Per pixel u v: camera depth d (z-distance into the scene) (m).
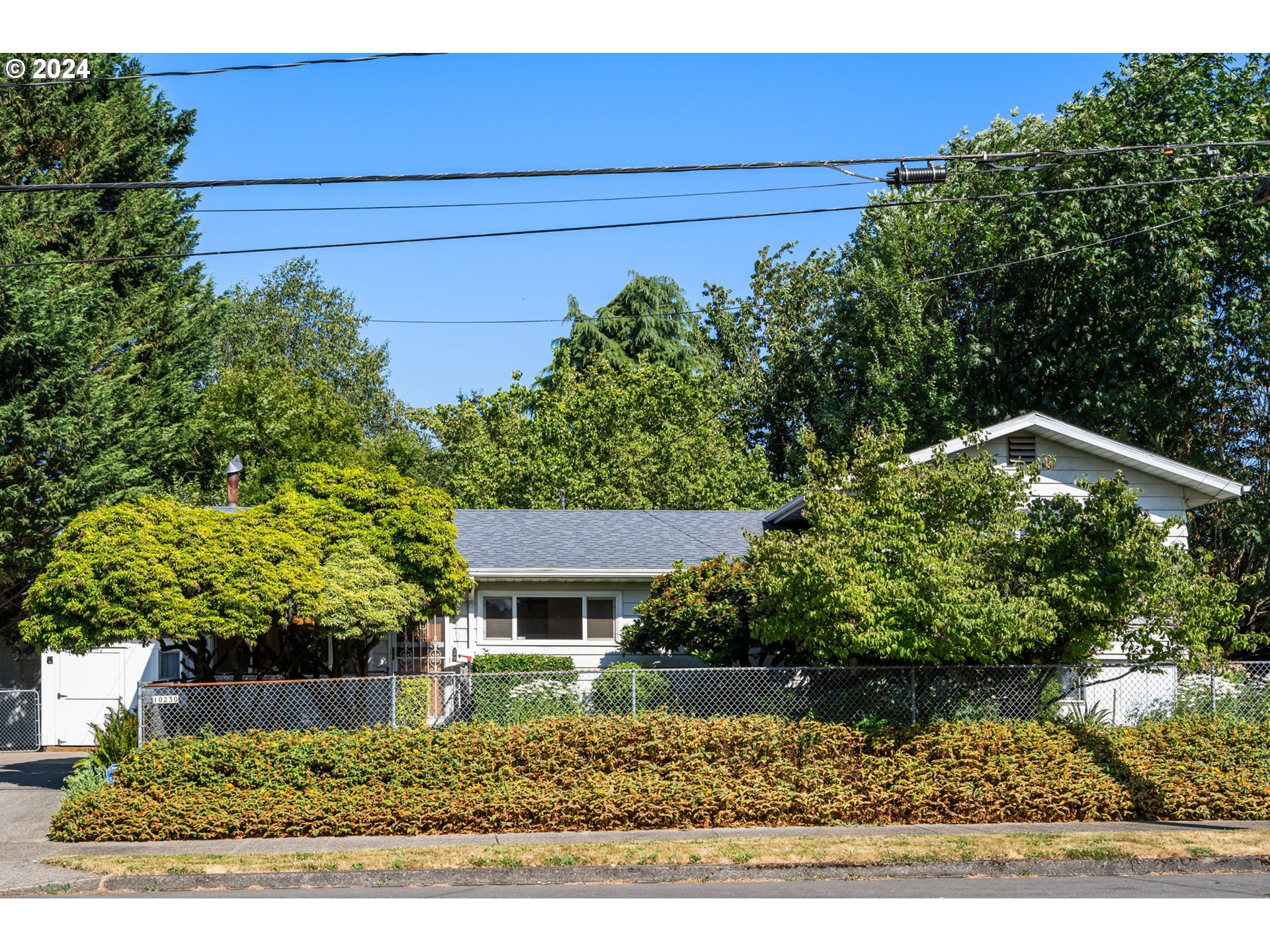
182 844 12.20
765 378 42.69
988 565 14.28
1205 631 14.13
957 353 32.78
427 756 13.59
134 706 21.83
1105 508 13.90
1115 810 13.32
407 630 20.39
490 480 35.62
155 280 28.78
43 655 22.00
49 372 22.84
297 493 17.08
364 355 50.94
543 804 12.95
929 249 33.50
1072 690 15.73
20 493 21.81
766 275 45.00
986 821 13.25
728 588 17.94
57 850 12.00
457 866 10.82
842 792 13.40
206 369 30.31
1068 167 29.19
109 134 27.31
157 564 14.33
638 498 34.66
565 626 21.27
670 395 37.53
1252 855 11.11
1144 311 29.25
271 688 16.17
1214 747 14.32
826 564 13.16
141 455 26.28
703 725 14.20
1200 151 28.16
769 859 10.93
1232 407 30.44
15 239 23.70
